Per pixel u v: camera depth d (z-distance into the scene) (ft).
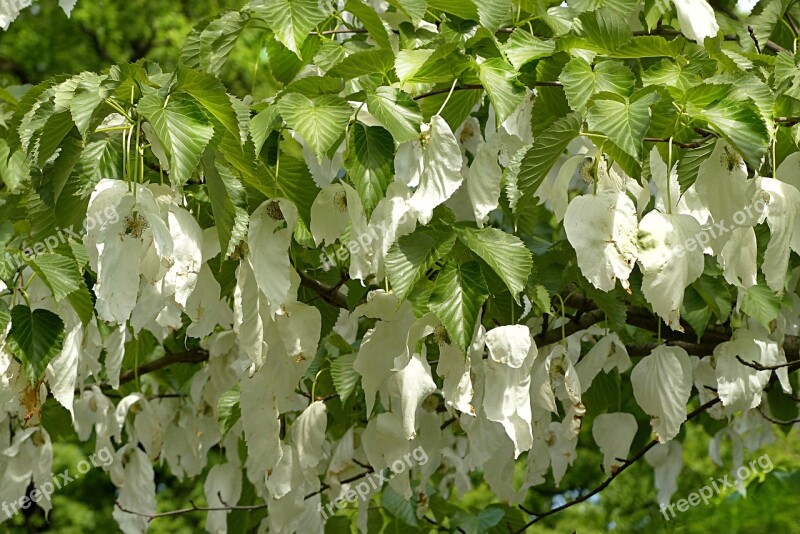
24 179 9.59
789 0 9.63
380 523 11.28
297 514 9.52
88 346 9.53
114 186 7.64
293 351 8.23
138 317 7.84
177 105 7.67
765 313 9.27
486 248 8.07
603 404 10.24
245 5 8.93
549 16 8.99
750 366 9.14
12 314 8.18
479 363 8.27
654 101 7.79
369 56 8.25
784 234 7.97
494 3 8.77
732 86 7.84
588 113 7.80
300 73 9.39
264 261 8.04
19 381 8.33
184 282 7.80
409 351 8.10
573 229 7.79
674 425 8.33
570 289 10.09
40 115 7.85
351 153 8.04
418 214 8.07
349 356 9.32
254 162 8.06
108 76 7.79
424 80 8.24
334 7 9.62
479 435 8.61
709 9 8.88
